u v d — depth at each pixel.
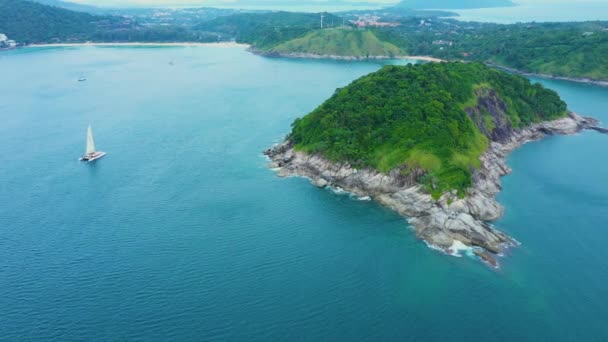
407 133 137.12
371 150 138.12
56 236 108.06
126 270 94.94
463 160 132.00
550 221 115.88
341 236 108.50
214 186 135.75
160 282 91.06
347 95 161.88
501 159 152.38
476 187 128.00
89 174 145.25
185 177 142.62
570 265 98.44
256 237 107.50
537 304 86.88
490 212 117.50
